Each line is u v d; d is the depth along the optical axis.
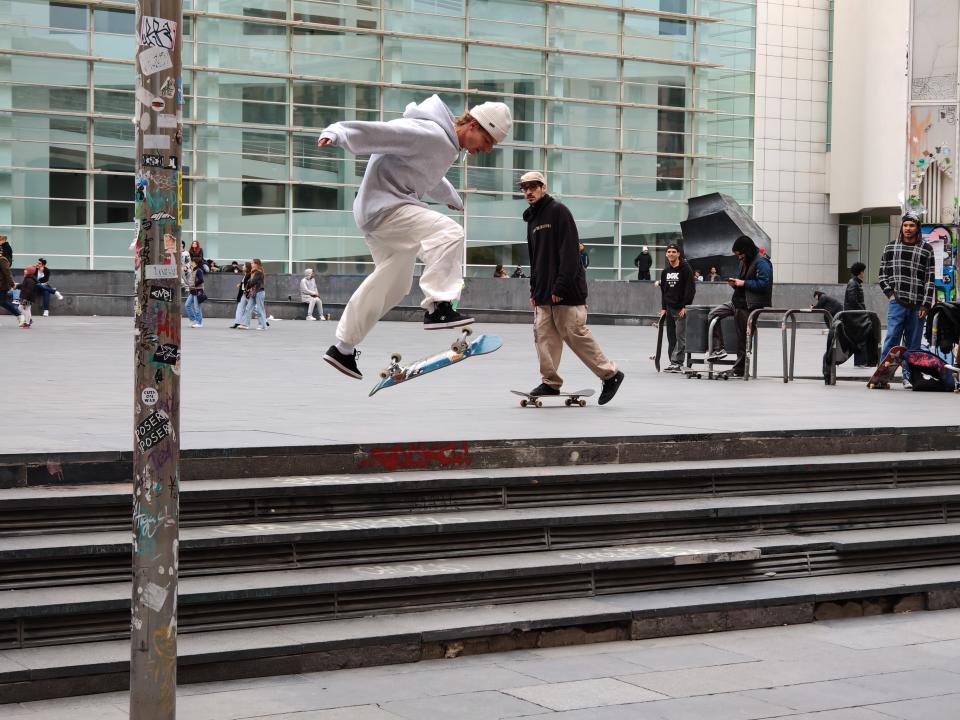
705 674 5.21
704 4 46.69
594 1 43.91
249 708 4.57
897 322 12.55
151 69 3.61
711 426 7.96
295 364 14.65
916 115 13.25
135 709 3.75
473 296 34.88
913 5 13.21
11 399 9.41
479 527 6.07
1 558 5.05
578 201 44.34
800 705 4.79
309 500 5.96
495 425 7.91
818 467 7.36
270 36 39.34
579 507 6.64
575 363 15.48
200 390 10.81
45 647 4.85
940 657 5.57
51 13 36.38
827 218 52.16
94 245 37.44
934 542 6.98
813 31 51.22
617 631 5.78
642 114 45.25
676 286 14.38
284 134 39.72
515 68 42.91
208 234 38.94
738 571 6.43
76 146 37.03
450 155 6.07
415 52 41.34
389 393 10.77
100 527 5.52
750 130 48.16
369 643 5.18
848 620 6.32
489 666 5.25
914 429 8.15
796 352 20.25
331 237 40.47
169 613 3.76
